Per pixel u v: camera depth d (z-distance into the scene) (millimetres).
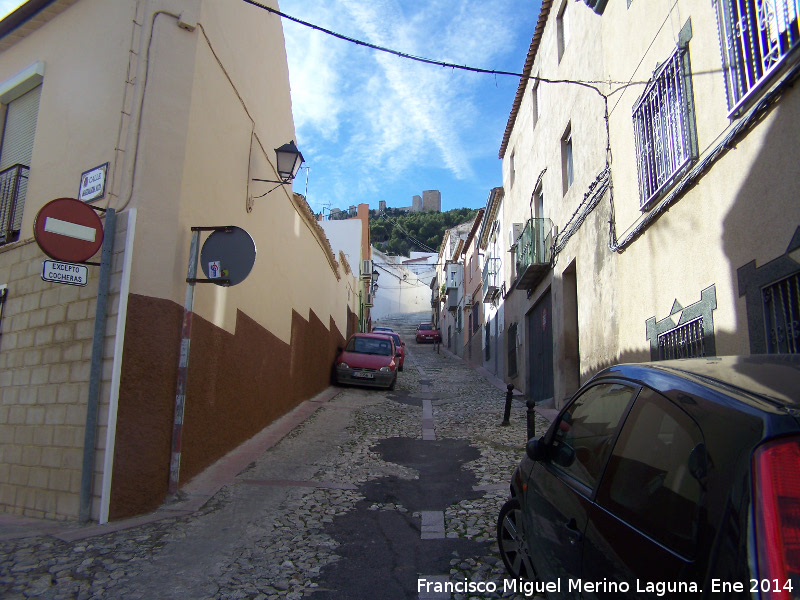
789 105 4504
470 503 6023
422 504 6039
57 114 6840
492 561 4531
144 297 5746
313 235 14070
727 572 1803
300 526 5301
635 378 2965
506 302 19297
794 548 1702
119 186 5906
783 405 1992
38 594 3891
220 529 5160
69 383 5770
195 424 6715
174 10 6320
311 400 13117
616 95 8398
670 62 6516
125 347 5555
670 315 6633
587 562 2713
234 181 7863
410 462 7914
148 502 5629
